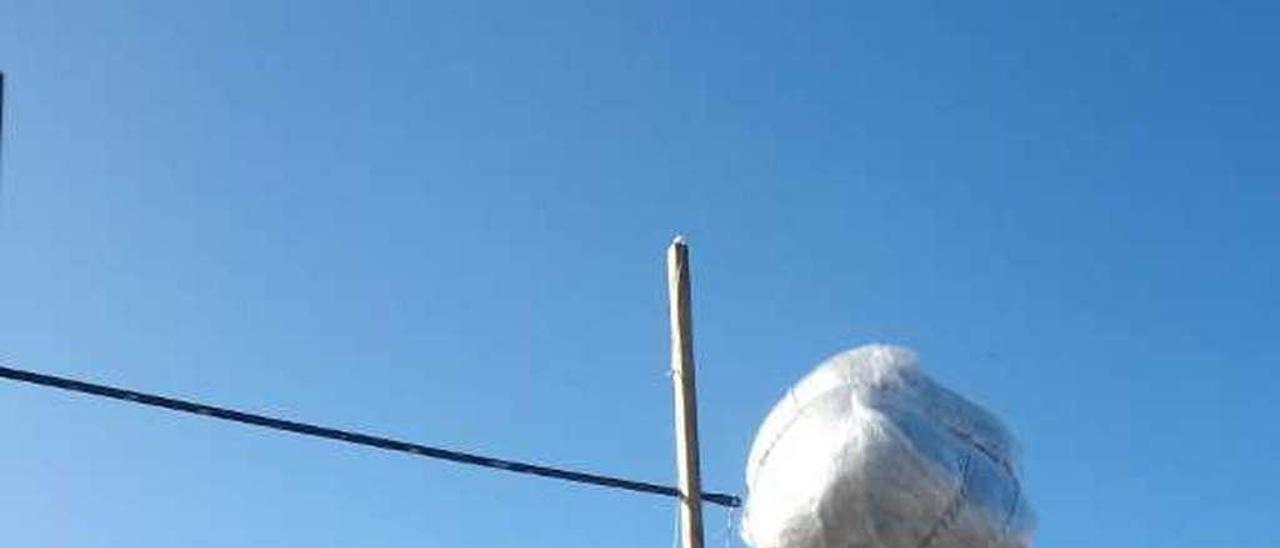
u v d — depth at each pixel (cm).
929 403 1059
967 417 1067
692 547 1212
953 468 1032
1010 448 1084
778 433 1071
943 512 1027
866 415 1038
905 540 1025
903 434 1031
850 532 1030
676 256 1290
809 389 1077
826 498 1027
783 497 1047
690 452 1238
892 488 1023
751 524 1084
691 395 1253
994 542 1043
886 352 1087
